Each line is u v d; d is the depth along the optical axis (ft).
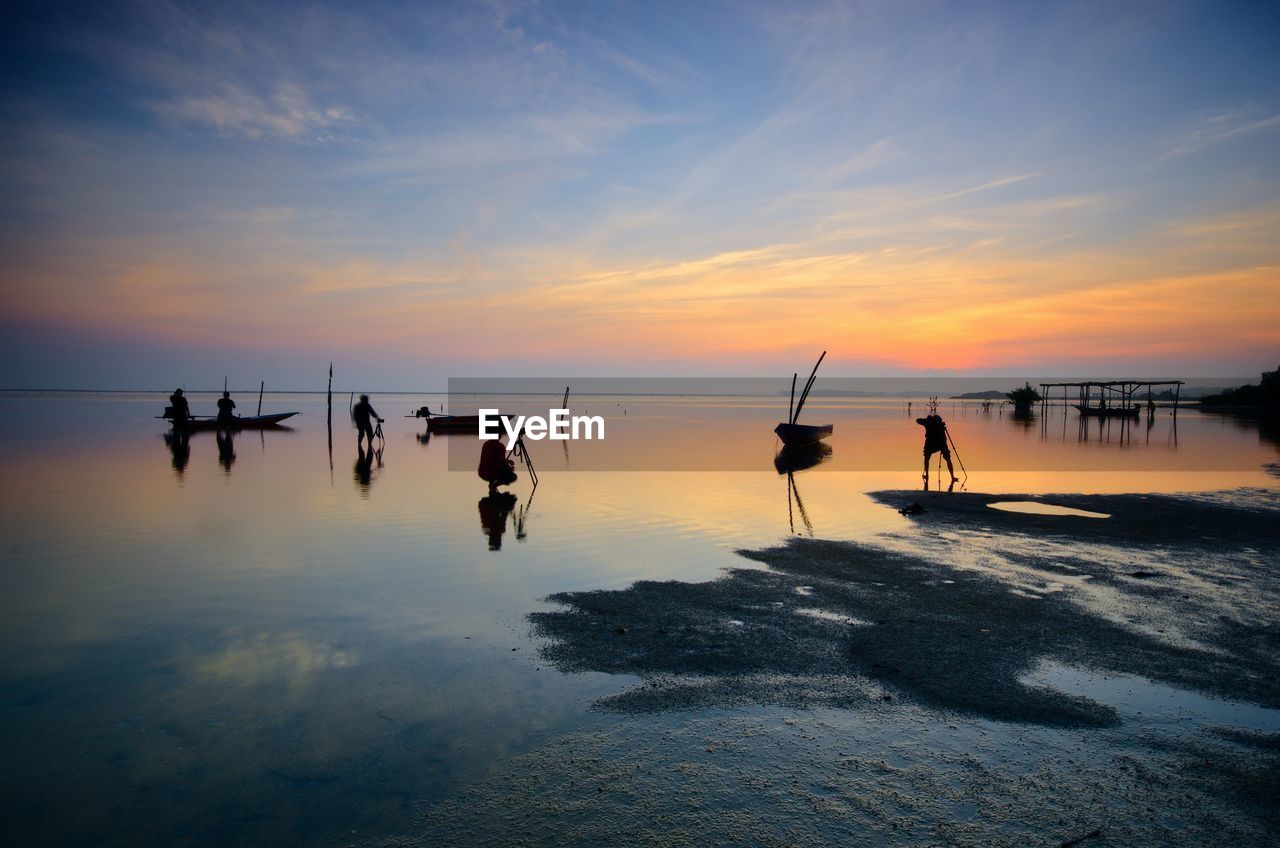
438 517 40.19
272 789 12.52
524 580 26.78
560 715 15.39
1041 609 23.12
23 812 11.78
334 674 17.65
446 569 28.37
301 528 36.73
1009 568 28.78
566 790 12.46
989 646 19.61
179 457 72.64
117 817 11.67
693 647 19.56
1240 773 12.96
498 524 38.19
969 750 13.83
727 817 11.61
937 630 20.99
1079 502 46.03
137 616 22.16
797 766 13.23
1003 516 40.91
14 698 16.21
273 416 125.08
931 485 56.24
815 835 11.12
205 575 27.17
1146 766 13.21
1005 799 12.11
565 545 33.01
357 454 79.25
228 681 17.20
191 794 12.35
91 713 15.47
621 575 27.61
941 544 33.47
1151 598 24.38
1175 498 47.88
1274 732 14.61
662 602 23.94
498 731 14.67
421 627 21.26
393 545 32.76
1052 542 33.94
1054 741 14.19
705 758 13.53
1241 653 19.10
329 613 22.58
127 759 13.52
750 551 31.86
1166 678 17.43
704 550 32.07
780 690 16.69
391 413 219.00
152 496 46.88
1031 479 60.70
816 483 56.75
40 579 26.43
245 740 14.28
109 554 30.53
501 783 12.68
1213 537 35.04
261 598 24.16
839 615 22.49
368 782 12.74
